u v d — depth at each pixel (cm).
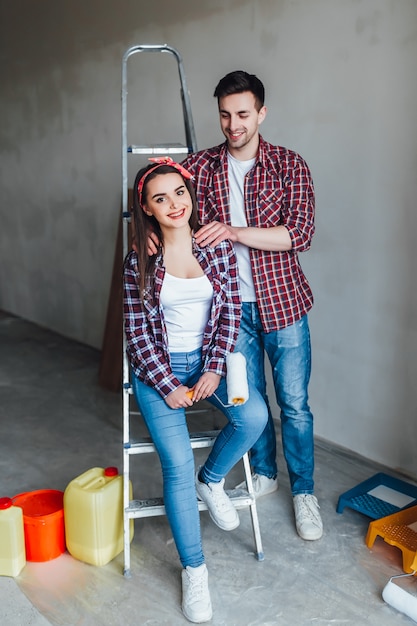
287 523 270
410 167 277
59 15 462
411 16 264
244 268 256
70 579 238
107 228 461
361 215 300
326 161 308
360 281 307
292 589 231
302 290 261
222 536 262
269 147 248
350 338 317
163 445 223
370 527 252
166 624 216
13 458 328
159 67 384
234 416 228
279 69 317
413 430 299
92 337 505
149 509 240
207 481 240
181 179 217
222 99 233
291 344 258
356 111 291
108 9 414
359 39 283
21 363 471
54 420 372
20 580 238
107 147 443
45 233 534
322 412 338
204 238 226
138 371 229
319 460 321
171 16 368
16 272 587
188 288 223
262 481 288
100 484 248
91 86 446
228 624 215
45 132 507
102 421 371
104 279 476
